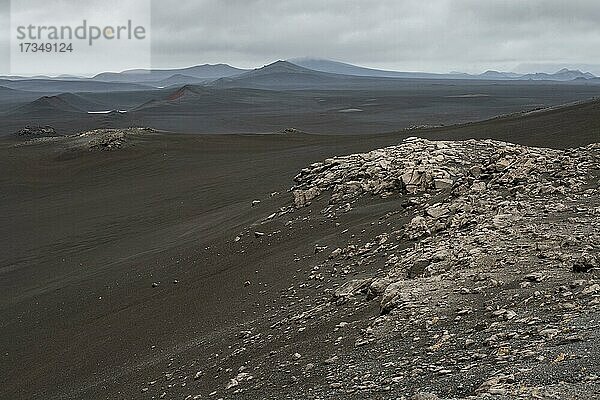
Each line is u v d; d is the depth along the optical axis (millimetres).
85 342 18891
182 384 12391
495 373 7332
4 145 77938
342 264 16297
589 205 14867
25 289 28656
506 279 11062
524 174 18688
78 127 161500
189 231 30500
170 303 19234
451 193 18844
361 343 10250
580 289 9820
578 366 6887
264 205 28109
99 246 34438
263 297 16344
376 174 23500
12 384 17750
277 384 9984
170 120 170125
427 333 9734
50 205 49812
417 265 12828
